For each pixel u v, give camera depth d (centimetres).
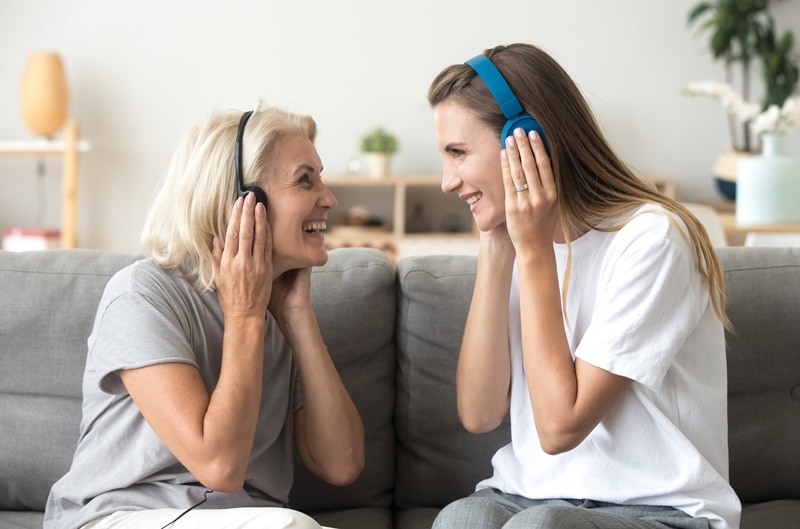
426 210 525
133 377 137
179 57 517
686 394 138
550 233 141
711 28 517
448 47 519
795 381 176
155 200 152
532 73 144
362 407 176
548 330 137
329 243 490
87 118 518
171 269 149
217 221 147
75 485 144
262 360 142
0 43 516
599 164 146
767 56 489
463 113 146
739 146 522
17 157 524
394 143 497
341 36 518
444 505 178
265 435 153
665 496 135
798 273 177
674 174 525
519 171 140
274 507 139
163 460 140
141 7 514
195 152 148
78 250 180
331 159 523
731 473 174
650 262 134
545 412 135
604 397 133
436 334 175
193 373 138
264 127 147
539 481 147
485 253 161
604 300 136
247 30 517
